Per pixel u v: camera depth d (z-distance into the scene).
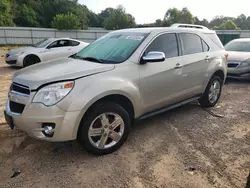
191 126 4.08
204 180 2.64
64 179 2.64
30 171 2.78
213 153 3.19
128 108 3.38
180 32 4.14
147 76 3.41
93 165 2.90
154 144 3.43
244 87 7.08
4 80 7.75
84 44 11.30
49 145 3.36
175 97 4.02
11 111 2.93
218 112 4.79
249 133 3.84
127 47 3.53
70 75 2.78
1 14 42.28
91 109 2.88
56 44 10.49
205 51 4.61
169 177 2.69
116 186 2.54
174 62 3.84
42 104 2.64
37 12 56.75
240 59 7.45
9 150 3.22
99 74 2.96
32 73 2.96
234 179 2.65
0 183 2.57
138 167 2.88
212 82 4.84
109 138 3.17
